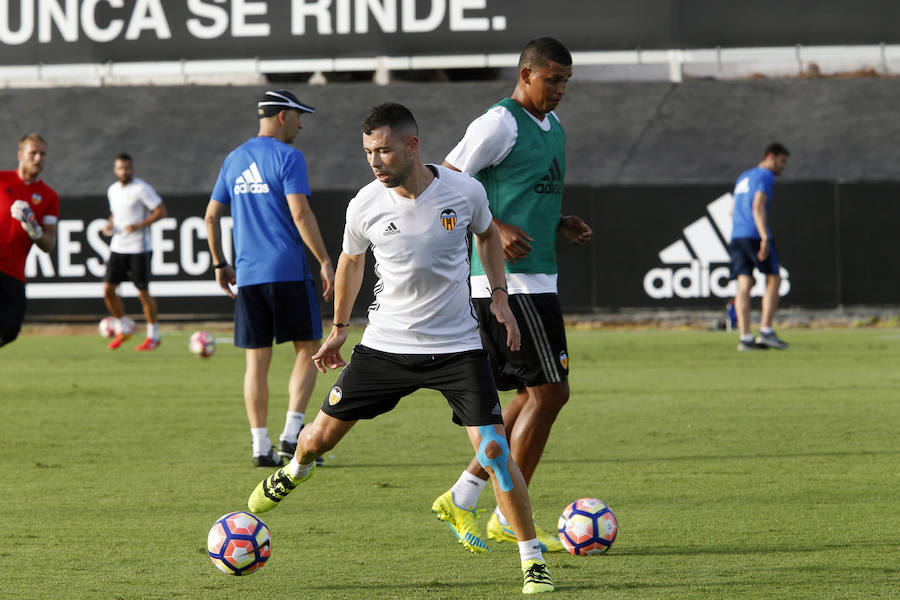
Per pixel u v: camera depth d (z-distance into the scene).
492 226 13.81
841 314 61.47
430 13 74.75
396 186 12.88
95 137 74.88
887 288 60.09
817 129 73.19
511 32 74.56
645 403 30.00
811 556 13.74
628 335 56.19
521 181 15.30
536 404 15.54
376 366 13.51
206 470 20.86
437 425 26.81
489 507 17.62
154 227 62.41
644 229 60.91
